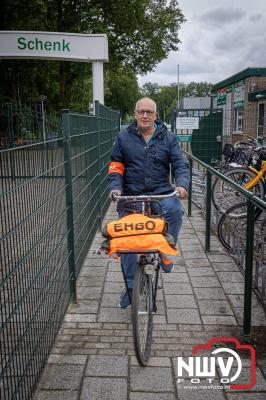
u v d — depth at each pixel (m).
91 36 10.62
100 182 6.70
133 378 2.89
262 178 7.57
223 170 9.36
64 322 3.67
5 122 9.40
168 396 2.72
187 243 5.91
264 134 17.23
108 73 32.16
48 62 25.28
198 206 8.35
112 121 8.95
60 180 3.49
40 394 2.72
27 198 2.46
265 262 3.97
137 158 3.60
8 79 24.25
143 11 26.86
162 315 3.79
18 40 10.48
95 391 2.76
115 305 3.99
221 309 3.91
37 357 2.75
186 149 12.84
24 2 23.00
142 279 3.00
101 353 3.19
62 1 24.81
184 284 4.47
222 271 4.83
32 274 2.58
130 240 2.73
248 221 3.28
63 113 3.69
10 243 2.17
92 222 5.80
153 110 3.51
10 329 2.20
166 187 3.70
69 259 3.94
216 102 24.77
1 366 2.06
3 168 2.09
